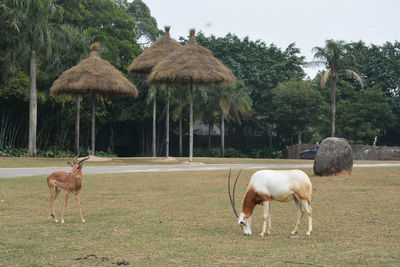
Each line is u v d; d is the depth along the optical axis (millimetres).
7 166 25688
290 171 9336
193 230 10000
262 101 62531
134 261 7328
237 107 53562
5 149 37094
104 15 51906
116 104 54094
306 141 64312
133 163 30547
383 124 56781
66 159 31281
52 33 32281
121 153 58938
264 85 60938
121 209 12805
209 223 10836
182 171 24125
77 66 30859
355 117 56531
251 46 62438
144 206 13328
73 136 48469
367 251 7773
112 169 25250
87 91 30891
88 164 28203
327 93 61469
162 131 58750
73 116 44750
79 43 35625
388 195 15312
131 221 11070
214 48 60500
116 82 30594
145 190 16734
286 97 56875
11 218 11375
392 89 61562
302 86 57719
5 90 35469
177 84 32094
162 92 49750
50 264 7199
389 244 8352
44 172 22672
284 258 7375
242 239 9031
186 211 12516
